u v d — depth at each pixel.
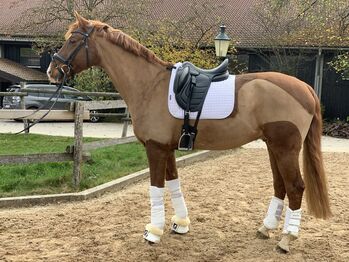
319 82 18.25
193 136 4.10
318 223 5.00
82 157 6.52
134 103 4.23
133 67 4.24
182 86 4.05
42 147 10.30
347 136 15.49
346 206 5.76
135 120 4.23
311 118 4.09
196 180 7.47
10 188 6.23
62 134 14.18
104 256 4.03
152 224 4.31
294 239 4.12
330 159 9.99
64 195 5.93
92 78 18.70
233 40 18.52
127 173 7.43
